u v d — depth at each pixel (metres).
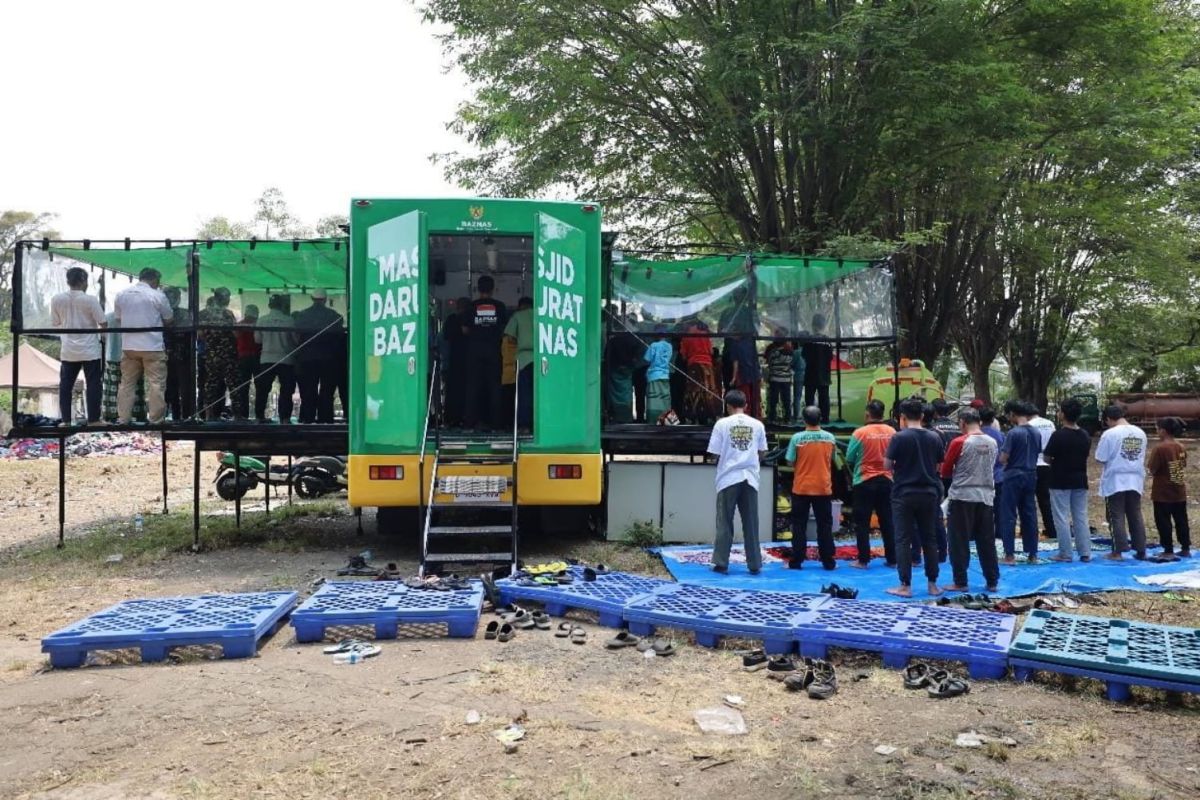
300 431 10.36
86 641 5.91
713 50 15.80
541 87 17.20
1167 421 10.30
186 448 28.31
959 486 7.97
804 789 3.98
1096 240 22.97
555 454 9.43
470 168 18.84
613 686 5.46
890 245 15.52
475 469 9.27
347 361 10.91
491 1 16.72
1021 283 26.20
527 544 10.77
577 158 18.19
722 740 4.58
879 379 13.27
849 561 9.80
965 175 17.30
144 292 10.21
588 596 7.18
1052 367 31.80
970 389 41.72
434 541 11.05
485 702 5.13
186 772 4.17
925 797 3.89
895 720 4.90
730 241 21.30
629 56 16.44
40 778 4.12
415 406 8.92
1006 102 16.08
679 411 11.69
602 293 10.94
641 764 4.26
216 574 9.23
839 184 17.55
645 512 10.99
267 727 4.73
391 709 5.00
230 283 10.79
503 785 4.00
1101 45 16.97
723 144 17.50
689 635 6.59
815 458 9.27
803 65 16.25
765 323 11.44
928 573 7.90
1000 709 5.08
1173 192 21.52
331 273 10.74
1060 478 9.79
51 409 29.73
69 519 13.89
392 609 6.55
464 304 11.42
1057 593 8.09
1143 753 4.47
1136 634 6.08
